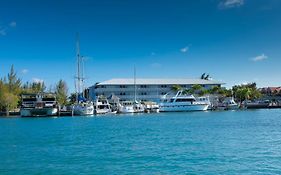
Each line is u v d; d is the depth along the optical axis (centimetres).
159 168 2466
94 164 2670
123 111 11819
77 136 4831
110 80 16062
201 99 11925
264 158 2733
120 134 4953
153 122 7381
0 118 10800
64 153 3259
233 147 3347
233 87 15762
